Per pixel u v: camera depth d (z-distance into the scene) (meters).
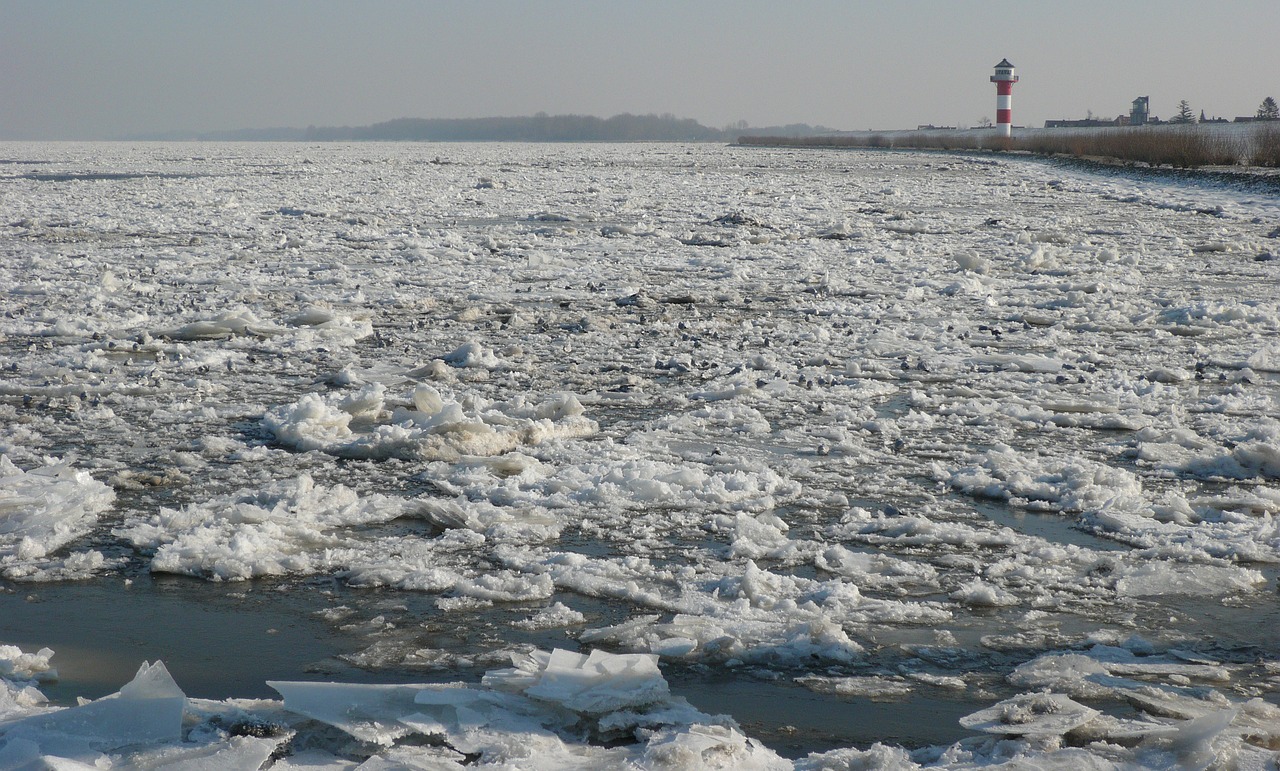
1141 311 12.91
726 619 4.45
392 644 4.24
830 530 5.52
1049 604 4.66
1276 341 10.98
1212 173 36.84
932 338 11.17
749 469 6.46
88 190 33.91
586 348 10.49
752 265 17.30
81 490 5.87
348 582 4.86
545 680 3.70
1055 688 3.87
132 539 5.29
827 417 7.88
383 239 20.45
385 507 5.72
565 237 21.14
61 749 3.26
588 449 6.86
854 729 3.64
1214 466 6.60
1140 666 4.07
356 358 9.91
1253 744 3.42
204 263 16.75
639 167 57.06
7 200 29.20
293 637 4.32
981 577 4.95
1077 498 5.94
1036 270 16.72
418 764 3.21
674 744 3.26
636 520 5.62
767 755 3.34
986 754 3.40
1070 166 52.22
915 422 7.67
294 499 5.79
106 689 3.91
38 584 4.86
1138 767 3.27
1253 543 5.24
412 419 7.32
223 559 4.97
